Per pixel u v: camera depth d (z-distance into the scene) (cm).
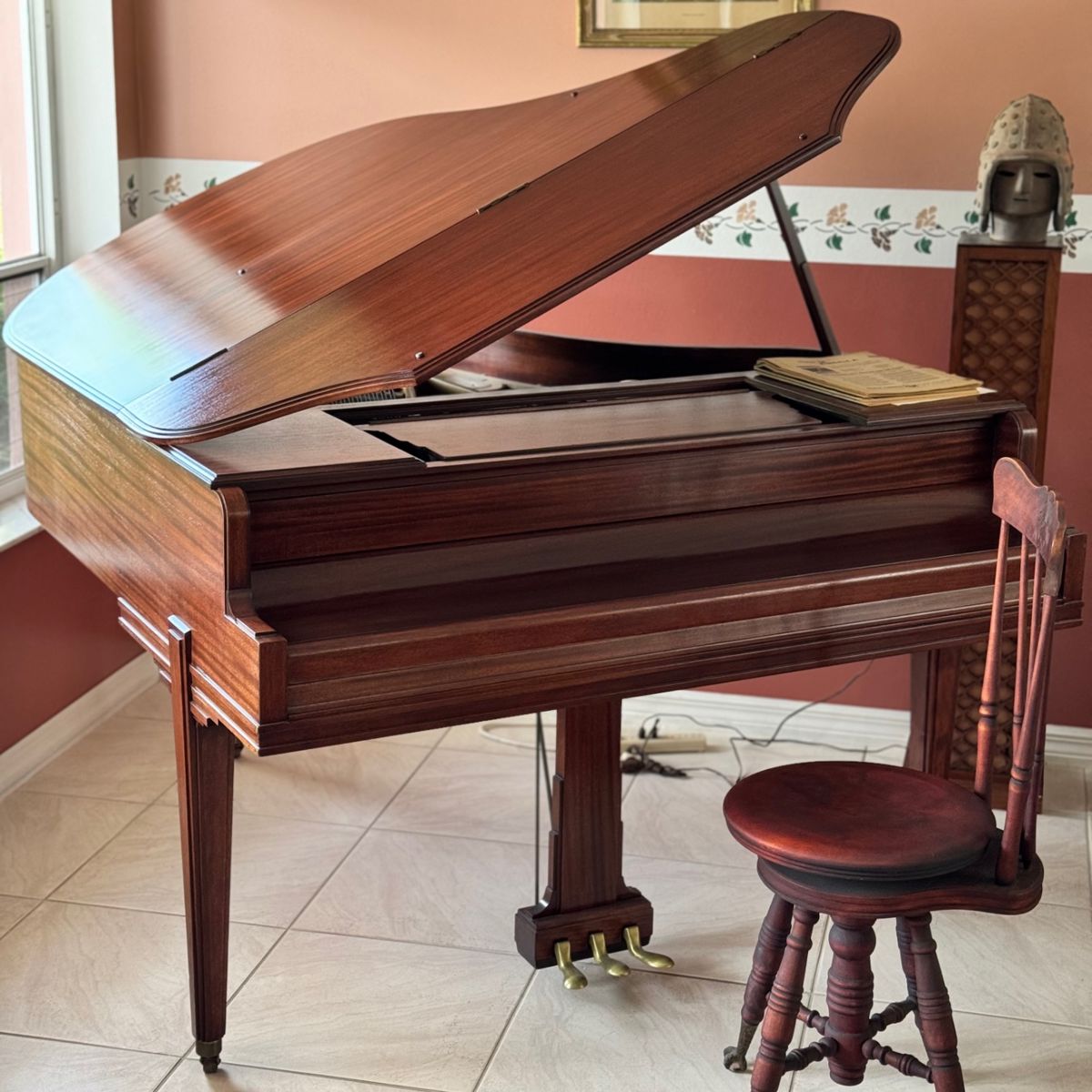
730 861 348
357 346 232
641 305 404
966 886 221
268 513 228
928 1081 239
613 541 255
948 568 262
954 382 288
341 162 325
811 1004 289
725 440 260
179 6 411
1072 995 294
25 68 401
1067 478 388
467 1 392
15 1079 262
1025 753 218
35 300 326
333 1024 281
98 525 278
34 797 372
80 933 311
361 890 331
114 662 426
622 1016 285
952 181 377
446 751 406
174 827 359
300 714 215
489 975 299
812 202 386
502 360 355
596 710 289
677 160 258
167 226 329
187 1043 275
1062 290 377
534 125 301
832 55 278
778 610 248
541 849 352
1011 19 363
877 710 415
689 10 379
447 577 242
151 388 240
